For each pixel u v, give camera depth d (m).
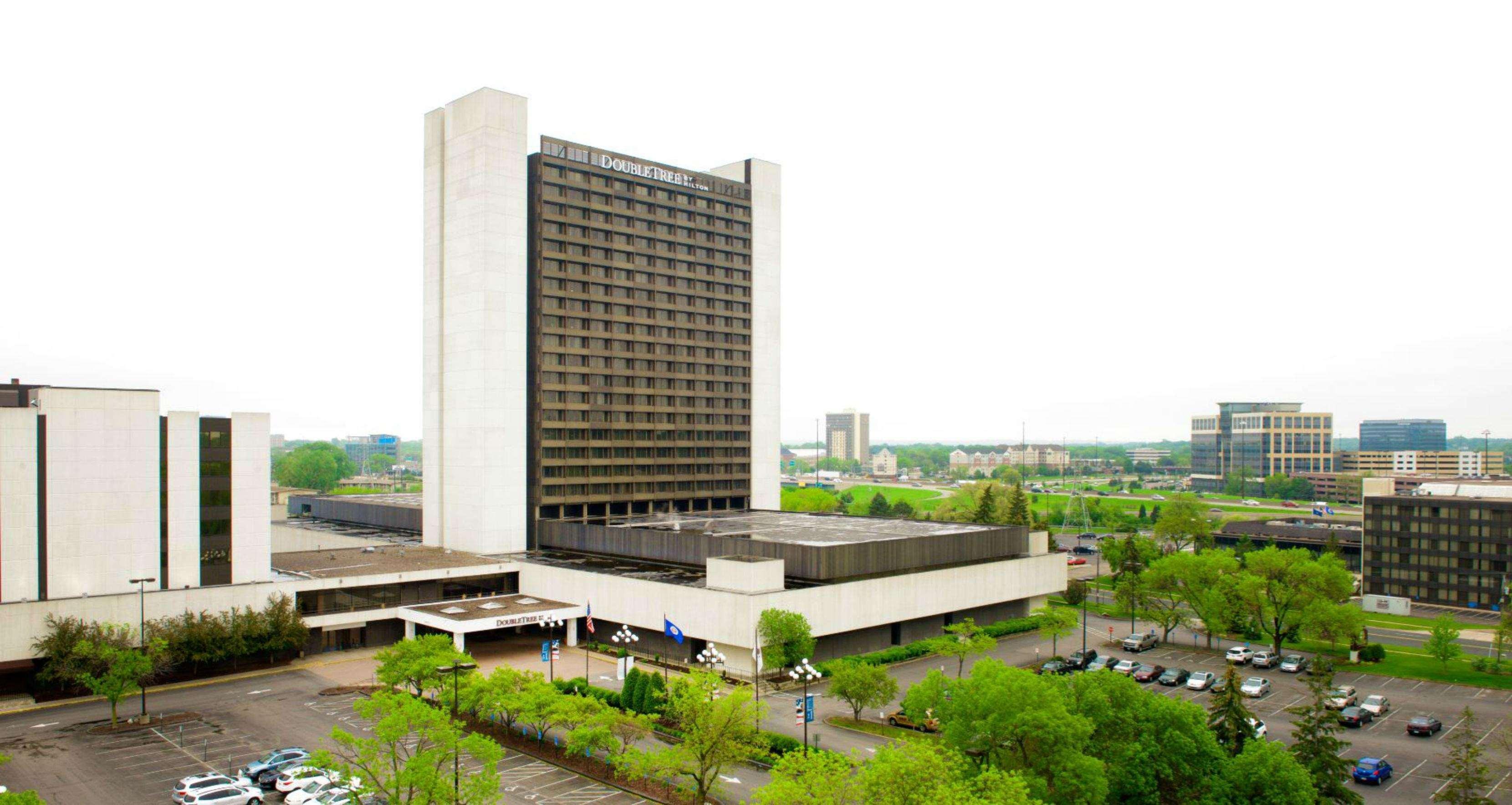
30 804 54.16
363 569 127.62
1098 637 136.00
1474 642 137.75
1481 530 167.88
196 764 78.00
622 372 165.62
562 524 150.50
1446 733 91.69
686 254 176.12
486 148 147.12
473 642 125.19
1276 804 60.34
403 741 82.69
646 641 118.94
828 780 55.00
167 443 107.81
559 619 122.44
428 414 158.12
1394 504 178.25
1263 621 126.44
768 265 189.88
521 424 151.88
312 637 116.81
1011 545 144.88
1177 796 64.94
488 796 60.97
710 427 179.50
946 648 102.31
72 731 86.44
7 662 94.00
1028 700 63.75
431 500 157.50
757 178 187.88
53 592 99.38
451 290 153.00
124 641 96.31
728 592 108.75
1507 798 73.75
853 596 116.62
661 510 172.50
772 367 190.50
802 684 104.81
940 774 53.75
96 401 102.75
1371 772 76.88
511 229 150.50
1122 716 67.12
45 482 99.38
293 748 81.19
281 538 181.88
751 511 179.38
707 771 74.94
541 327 155.38
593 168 162.12
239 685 102.69
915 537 130.12
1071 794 60.19
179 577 107.94
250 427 114.06
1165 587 135.00
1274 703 100.38
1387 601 167.88
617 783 73.94
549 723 78.94
